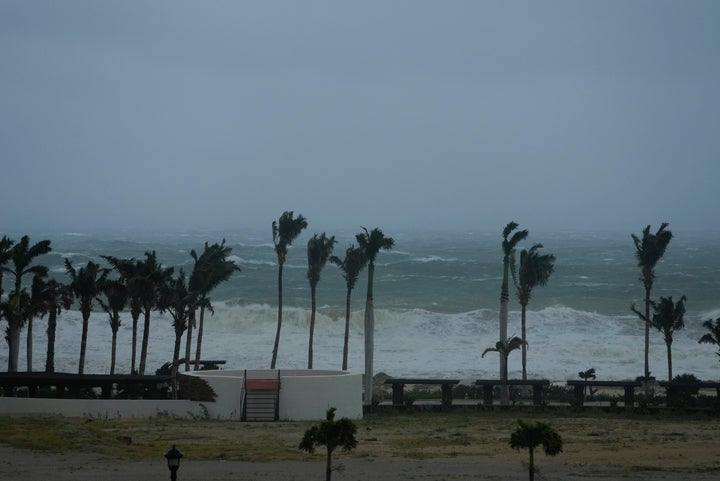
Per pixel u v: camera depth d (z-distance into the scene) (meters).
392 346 87.75
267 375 48.44
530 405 53.91
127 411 45.84
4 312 57.31
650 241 63.31
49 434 35.81
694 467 30.78
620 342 88.12
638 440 39.25
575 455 34.31
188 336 58.12
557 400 58.50
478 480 27.61
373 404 52.28
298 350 83.38
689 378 60.53
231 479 27.62
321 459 32.47
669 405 52.88
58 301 60.44
